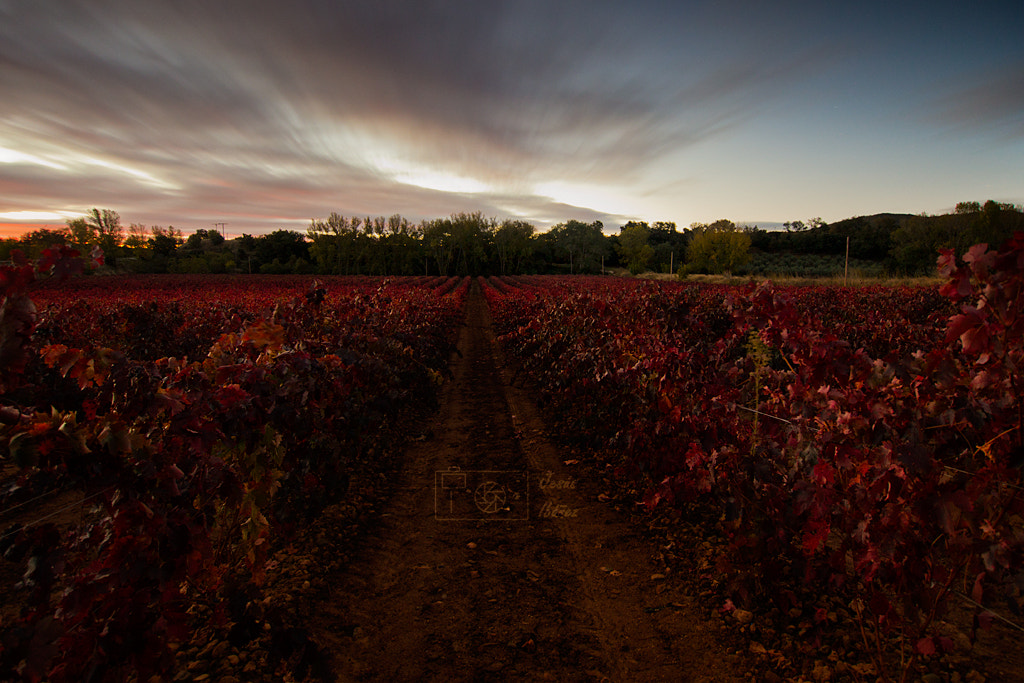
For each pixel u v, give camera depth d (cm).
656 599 329
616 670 269
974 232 4800
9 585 317
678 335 570
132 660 200
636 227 10044
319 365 368
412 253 10750
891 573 221
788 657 270
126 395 226
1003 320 175
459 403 896
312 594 327
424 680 262
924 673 253
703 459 321
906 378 241
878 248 8500
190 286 3631
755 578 291
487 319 2784
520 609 321
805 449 265
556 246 12338
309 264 10250
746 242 6431
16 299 167
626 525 431
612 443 513
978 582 205
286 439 339
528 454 618
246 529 284
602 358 625
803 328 270
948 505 193
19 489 215
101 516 226
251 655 265
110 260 8212
